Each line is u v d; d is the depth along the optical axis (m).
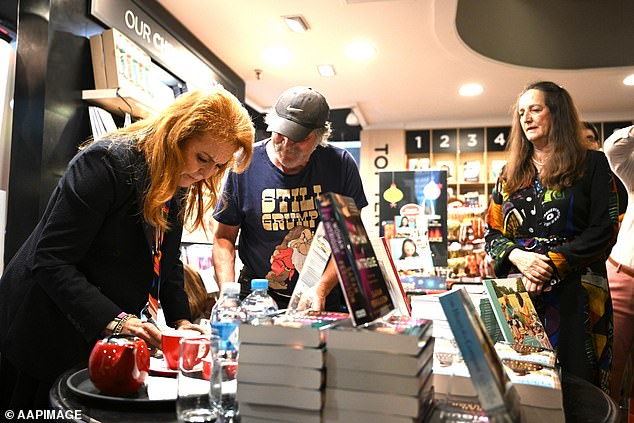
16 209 2.59
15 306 1.39
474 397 0.94
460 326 0.79
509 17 4.91
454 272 4.48
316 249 1.16
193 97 1.33
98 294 1.27
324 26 4.23
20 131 2.62
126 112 3.12
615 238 1.85
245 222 2.10
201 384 0.96
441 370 0.98
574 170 1.88
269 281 2.05
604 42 4.98
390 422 0.77
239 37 4.45
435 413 0.89
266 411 0.82
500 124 7.06
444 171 3.40
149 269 1.45
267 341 0.82
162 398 0.98
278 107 1.88
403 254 3.29
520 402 0.91
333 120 7.32
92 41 2.94
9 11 2.69
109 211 1.36
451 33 4.24
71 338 1.39
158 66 3.77
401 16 4.01
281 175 2.04
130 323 1.24
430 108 6.56
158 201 1.31
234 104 1.36
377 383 0.78
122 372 1.00
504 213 2.04
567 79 5.30
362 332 0.79
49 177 2.64
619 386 2.18
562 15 5.00
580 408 1.06
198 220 1.62
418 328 0.84
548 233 1.91
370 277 0.89
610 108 6.36
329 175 2.05
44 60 2.61
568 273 1.83
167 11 3.96
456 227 4.56
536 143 1.99
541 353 1.17
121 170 1.33
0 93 2.56
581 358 1.75
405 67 5.10
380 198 3.47
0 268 2.49
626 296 2.19
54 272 1.26
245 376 0.83
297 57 4.89
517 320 1.42
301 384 0.80
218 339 0.98
